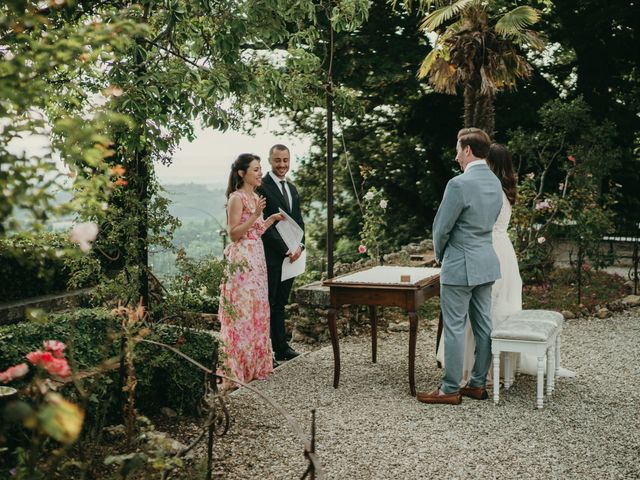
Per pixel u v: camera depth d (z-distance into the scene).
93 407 3.82
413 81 13.86
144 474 2.96
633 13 13.44
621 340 6.88
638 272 10.81
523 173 14.35
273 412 4.74
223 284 5.30
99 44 2.32
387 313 7.97
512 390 5.23
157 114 4.45
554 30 14.62
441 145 16.39
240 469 3.72
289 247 6.19
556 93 15.09
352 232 17.58
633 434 4.25
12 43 2.46
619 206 15.98
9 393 3.03
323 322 7.19
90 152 2.17
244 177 5.44
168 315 4.85
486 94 8.65
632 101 15.02
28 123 2.14
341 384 5.47
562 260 11.49
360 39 13.30
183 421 4.45
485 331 4.95
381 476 3.66
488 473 3.68
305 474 2.57
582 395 5.07
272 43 5.32
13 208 2.02
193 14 4.96
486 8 8.82
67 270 8.22
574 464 3.79
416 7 13.64
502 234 5.39
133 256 4.61
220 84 4.69
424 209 17.70
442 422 4.51
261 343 5.57
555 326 5.03
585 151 12.26
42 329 4.43
